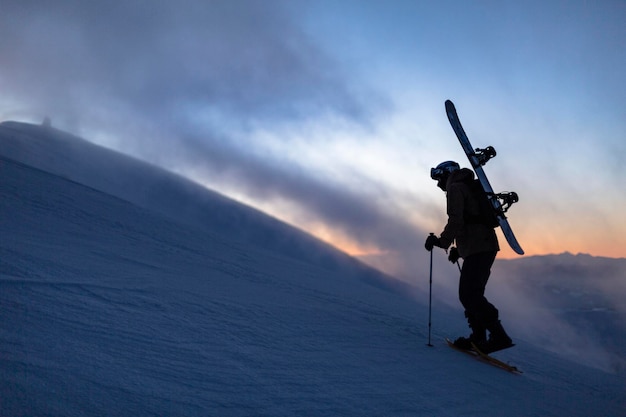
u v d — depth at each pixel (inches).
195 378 83.8
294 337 132.3
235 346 109.6
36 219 226.1
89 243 204.7
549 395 138.3
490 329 166.2
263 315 150.2
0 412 56.6
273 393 85.5
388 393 101.3
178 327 113.0
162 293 143.1
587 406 136.2
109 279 144.0
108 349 87.3
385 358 133.4
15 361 71.2
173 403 71.3
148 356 89.0
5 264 130.2
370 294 311.6
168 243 265.4
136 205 350.3
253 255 327.0
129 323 106.3
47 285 119.6
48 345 81.1
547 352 249.8
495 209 169.3
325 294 239.0
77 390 67.2
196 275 198.2
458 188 167.3
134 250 218.4
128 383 74.2
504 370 158.2
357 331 164.6
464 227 168.4
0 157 335.6
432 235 172.9
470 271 167.5
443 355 157.5
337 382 100.9
